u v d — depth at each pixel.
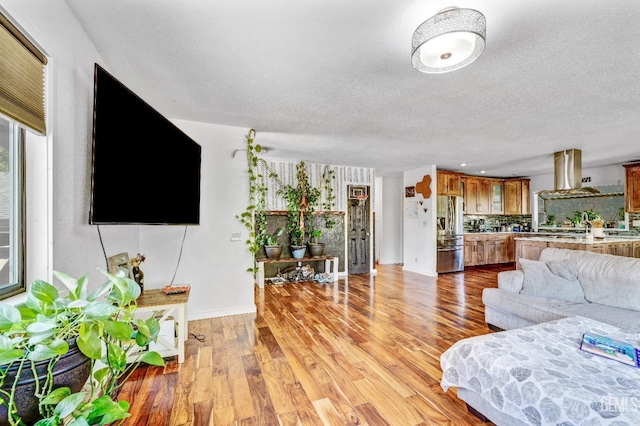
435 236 5.84
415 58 1.68
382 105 2.75
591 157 5.02
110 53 1.90
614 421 1.08
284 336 2.79
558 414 1.20
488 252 6.94
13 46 1.09
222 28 1.64
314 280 5.36
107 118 1.57
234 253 3.41
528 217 7.36
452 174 6.14
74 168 1.61
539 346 1.63
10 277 1.23
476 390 1.55
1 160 1.19
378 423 1.61
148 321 0.96
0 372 0.67
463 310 3.60
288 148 4.45
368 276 5.80
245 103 2.71
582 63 2.00
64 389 0.71
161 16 1.55
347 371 2.15
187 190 2.67
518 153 4.77
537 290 2.77
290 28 1.64
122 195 1.71
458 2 1.43
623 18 1.53
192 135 3.22
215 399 1.82
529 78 2.21
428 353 2.44
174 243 3.15
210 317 3.29
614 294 2.47
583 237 5.54
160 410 1.71
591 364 1.44
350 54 1.90
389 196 7.48
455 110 2.86
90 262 1.82
